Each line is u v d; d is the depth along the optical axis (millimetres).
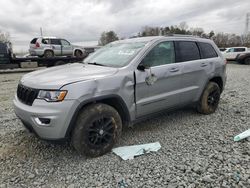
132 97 3543
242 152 3322
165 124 4578
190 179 2725
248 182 2629
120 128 3490
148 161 3158
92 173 2922
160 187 2605
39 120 2963
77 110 2996
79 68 3701
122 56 3879
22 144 3732
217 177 2740
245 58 20578
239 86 8797
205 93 4922
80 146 3133
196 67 4562
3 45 14055
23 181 2799
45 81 3082
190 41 4672
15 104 3367
